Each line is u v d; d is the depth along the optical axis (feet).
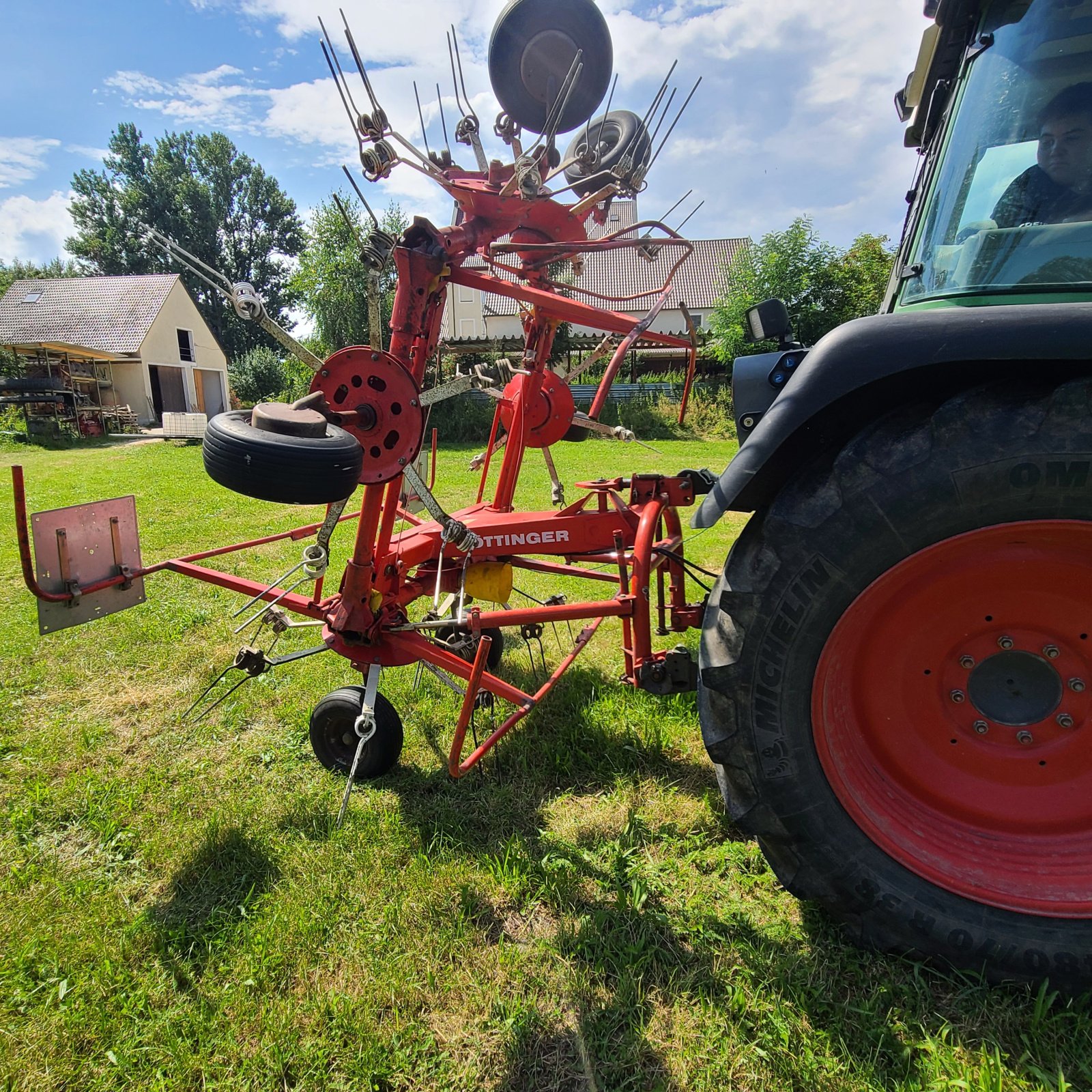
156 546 20.38
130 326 91.15
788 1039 5.07
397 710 10.43
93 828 7.88
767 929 6.12
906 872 5.54
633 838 7.43
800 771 5.58
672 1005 5.47
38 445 58.85
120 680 11.64
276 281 171.22
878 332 5.17
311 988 5.72
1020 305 4.99
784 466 5.95
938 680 5.78
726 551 19.97
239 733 10.00
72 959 6.06
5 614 14.79
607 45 8.89
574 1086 4.91
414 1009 5.50
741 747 5.67
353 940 6.17
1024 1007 5.23
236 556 19.19
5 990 5.75
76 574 8.13
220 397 111.86
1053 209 5.49
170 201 156.87
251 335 166.50
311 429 5.96
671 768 8.93
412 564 9.22
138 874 7.18
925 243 6.30
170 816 8.09
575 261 10.18
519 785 8.64
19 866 7.31
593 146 11.05
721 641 5.69
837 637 5.45
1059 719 5.62
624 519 9.39
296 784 8.70
